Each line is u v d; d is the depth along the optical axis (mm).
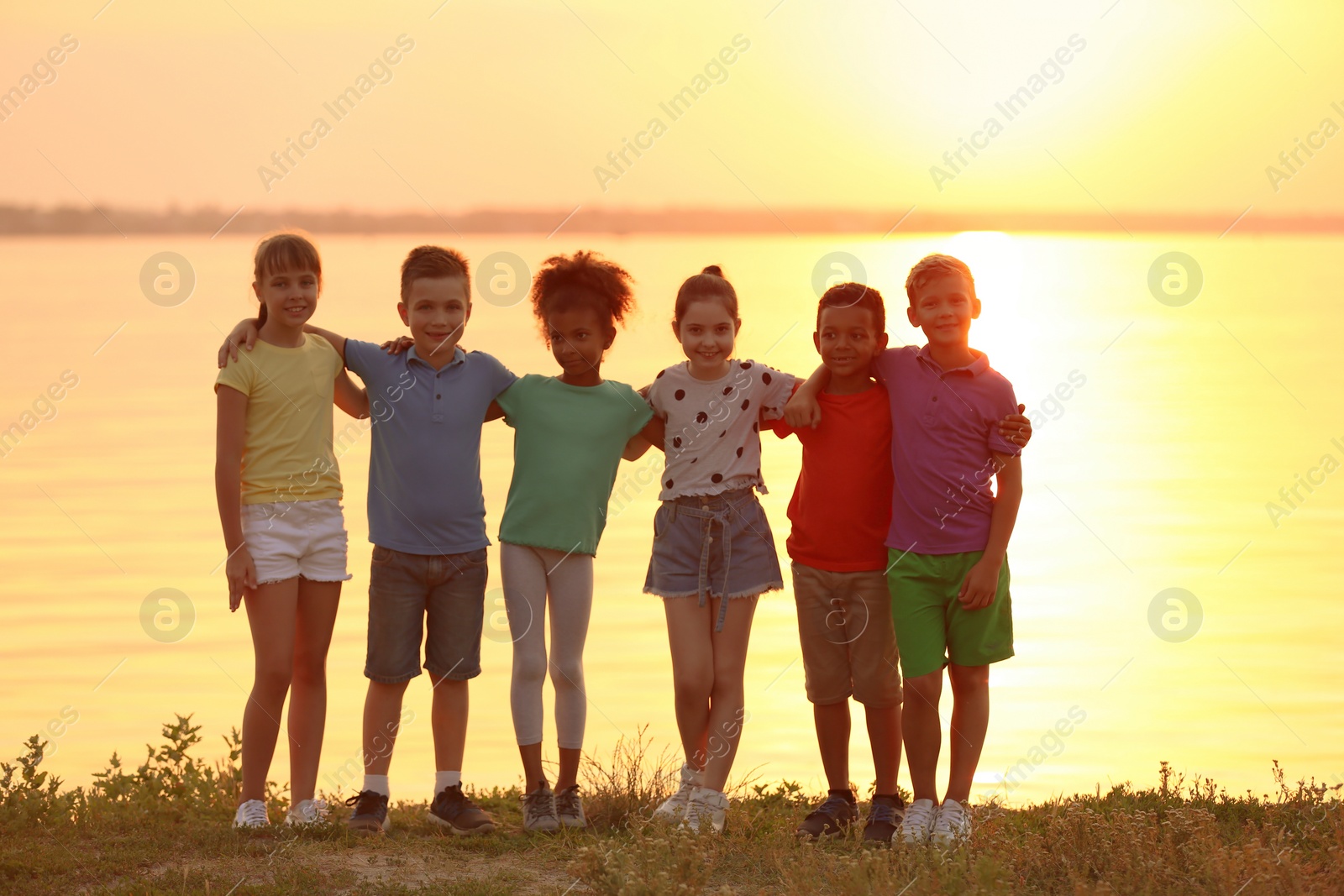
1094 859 4168
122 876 4246
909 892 3820
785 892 3990
